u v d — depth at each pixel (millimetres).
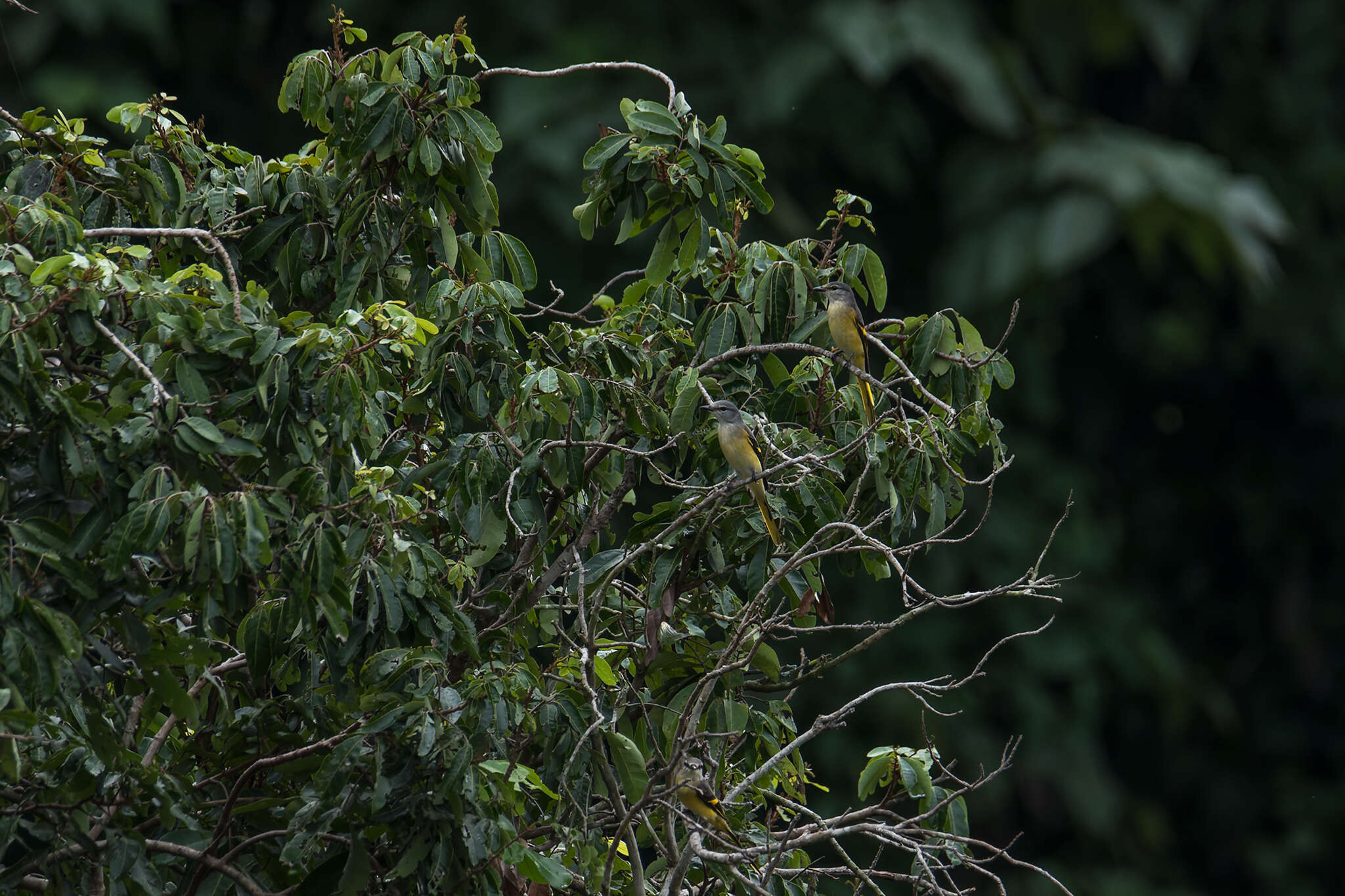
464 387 9977
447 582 9711
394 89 9906
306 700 9531
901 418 10578
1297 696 38000
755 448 10492
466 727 8922
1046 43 31328
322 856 9203
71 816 8719
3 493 7746
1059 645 29219
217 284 8805
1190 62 34625
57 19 24375
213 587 8398
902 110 28484
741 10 27594
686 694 11000
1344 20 35906
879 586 27281
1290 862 35531
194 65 27766
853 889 9953
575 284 25609
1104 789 29188
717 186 10695
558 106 25047
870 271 11461
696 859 10438
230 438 8188
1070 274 33531
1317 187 36219
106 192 10031
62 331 8133
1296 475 38219
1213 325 36875
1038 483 30703
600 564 10344
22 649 7422
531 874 8969
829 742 25953
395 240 10422
